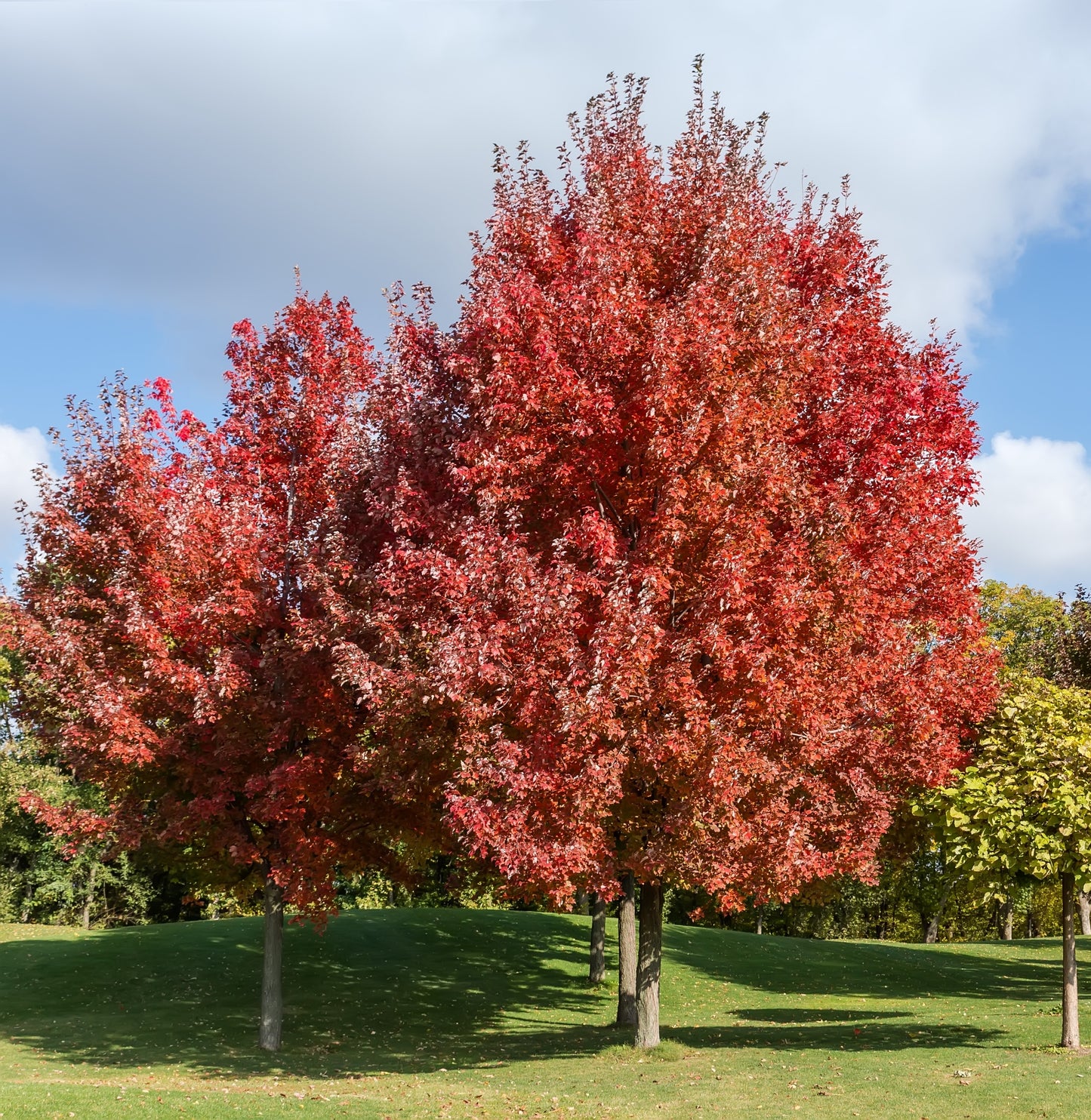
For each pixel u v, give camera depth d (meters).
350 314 20.28
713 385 13.84
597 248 14.62
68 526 17.84
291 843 16.88
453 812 13.23
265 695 17.31
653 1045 16.12
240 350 19.75
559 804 12.91
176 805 17.38
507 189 17.14
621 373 14.66
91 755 17.78
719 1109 11.90
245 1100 13.04
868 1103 11.77
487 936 30.81
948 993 25.27
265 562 18.11
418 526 15.45
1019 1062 13.83
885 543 16.30
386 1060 17.34
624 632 12.62
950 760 15.92
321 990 24.23
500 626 13.18
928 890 42.88
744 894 14.67
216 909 47.66
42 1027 20.61
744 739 13.24
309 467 19.00
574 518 14.66
